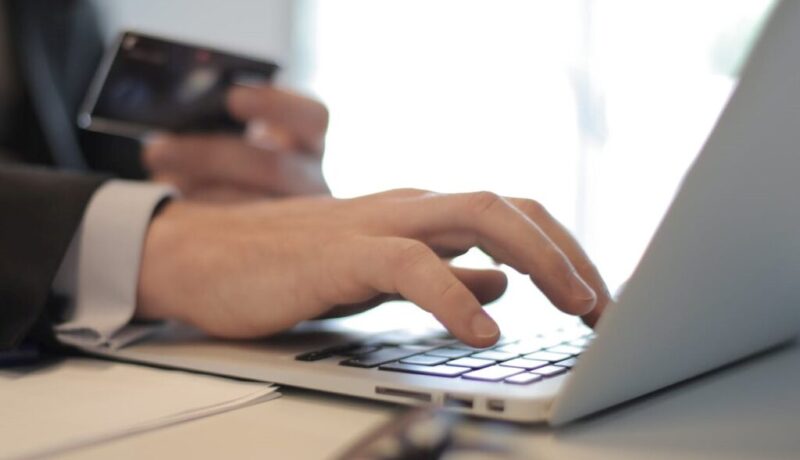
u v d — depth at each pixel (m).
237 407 0.40
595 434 0.36
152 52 0.90
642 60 2.00
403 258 0.47
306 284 0.50
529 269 0.48
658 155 1.98
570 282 0.48
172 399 0.40
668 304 0.35
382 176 2.23
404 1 2.19
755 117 0.28
